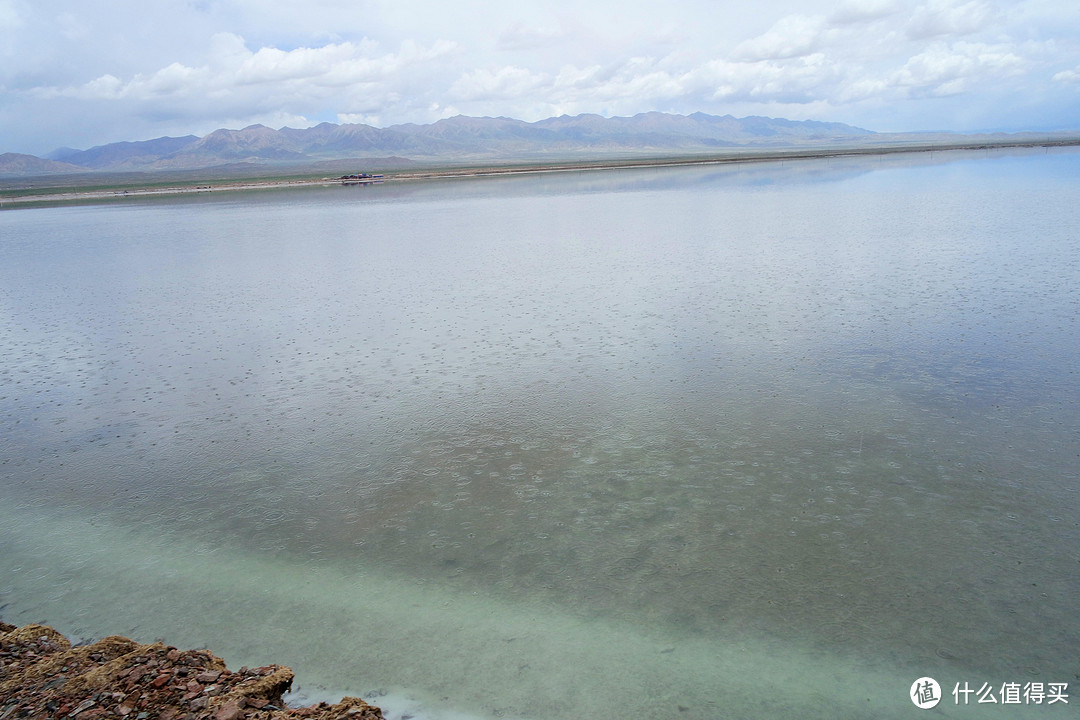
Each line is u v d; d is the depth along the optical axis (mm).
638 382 16453
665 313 22328
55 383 18766
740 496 11359
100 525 11586
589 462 12758
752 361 17453
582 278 28844
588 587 9320
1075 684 7352
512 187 102875
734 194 69938
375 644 8398
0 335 24297
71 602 9523
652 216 52625
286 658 8203
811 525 10453
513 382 16859
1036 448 12320
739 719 7078
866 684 7484
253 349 20828
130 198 121000
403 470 12844
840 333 19250
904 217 43062
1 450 14656
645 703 7328
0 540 11227
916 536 10039
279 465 13305
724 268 29422
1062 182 61188
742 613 8680
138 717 6414
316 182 152250
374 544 10602
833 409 14414
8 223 77000
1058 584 8875
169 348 21453
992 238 32781
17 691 6977
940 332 18844
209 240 49844
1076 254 27656
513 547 10320
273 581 9805
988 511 10531
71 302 29375
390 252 39531
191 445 14406
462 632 8547
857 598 8852
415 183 137375
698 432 13711
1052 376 15375
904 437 13031
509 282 28766
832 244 34094
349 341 21109
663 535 10406
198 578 9961
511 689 7586
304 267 35469
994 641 8031
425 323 22703
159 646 7574
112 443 14711
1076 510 10414
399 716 7215
